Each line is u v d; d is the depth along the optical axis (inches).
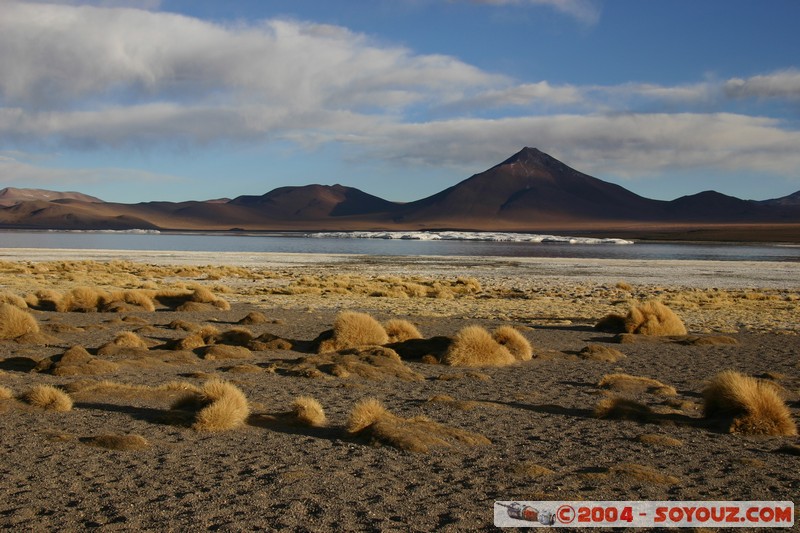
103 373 631.2
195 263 3026.6
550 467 364.5
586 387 609.9
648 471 352.5
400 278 2250.2
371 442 402.3
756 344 929.5
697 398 569.9
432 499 310.0
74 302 1250.6
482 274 2544.3
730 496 323.9
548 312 1334.9
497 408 509.7
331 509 295.0
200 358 740.7
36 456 365.7
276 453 380.2
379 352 741.9
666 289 1979.6
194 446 391.9
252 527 274.1
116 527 272.7
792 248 5885.8
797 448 401.7
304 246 5984.3
